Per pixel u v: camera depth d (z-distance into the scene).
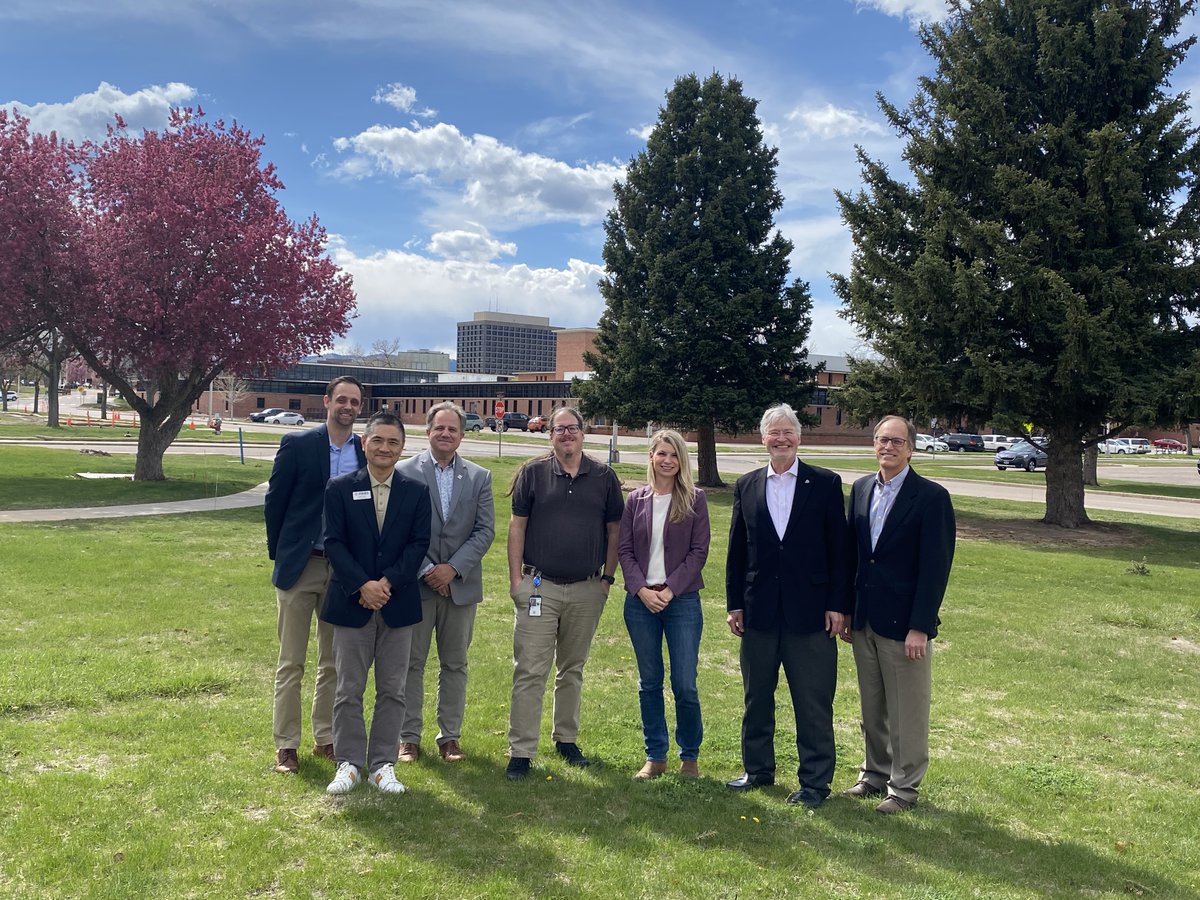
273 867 3.69
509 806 4.44
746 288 27.48
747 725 4.96
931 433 70.94
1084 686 7.30
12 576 9.90
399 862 3.78
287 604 4.92
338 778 4.51
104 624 7.91
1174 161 17.03
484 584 11.09
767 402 27.08
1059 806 4.80
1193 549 16.33
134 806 4.23
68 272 21.03
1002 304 17.28
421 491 4.80
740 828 4.31
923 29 19.61
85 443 39.31
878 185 19.73
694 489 5.00
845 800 4.79
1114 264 16.72
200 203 21.44
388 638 4.69
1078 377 16.80
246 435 55.50
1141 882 3.91
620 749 5.44
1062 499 19.38
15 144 20.56
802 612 4.74
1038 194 16.78
